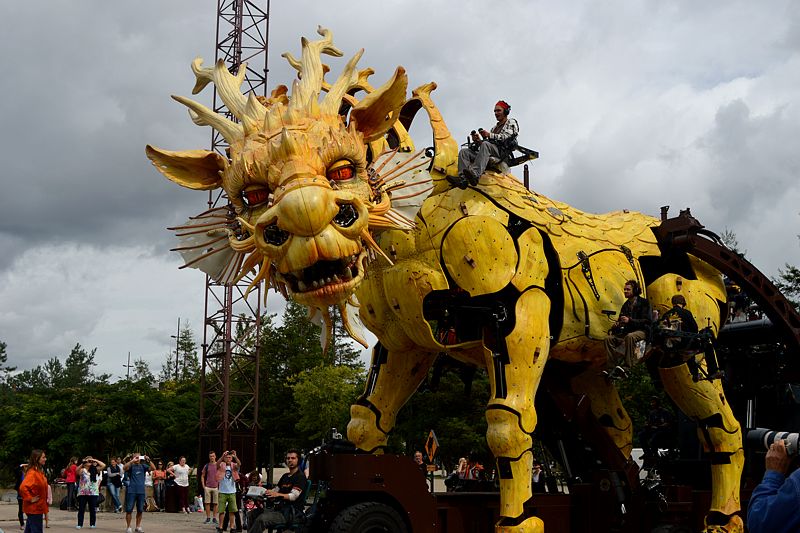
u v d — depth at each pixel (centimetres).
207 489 1734
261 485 1216
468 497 896
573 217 966
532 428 851
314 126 721
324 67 840
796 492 339
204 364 2723
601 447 955
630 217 1041
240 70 807
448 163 900
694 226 990
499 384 855
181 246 786
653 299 993
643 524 953
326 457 865
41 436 3344
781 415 1095
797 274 2873
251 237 708
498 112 930
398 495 845
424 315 898
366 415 948
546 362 964
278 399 3941
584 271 920
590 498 952
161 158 742
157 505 2231
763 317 1197
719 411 981
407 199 816
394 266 874
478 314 884
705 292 1004
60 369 10738
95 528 1603
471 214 866
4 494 3005
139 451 3519
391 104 765
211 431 2658
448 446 2600
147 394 3725
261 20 2717
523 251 879
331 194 683
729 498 972
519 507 834
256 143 716
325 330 762
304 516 891
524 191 936
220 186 760
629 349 875
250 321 2780
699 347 939
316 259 676
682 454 1162
